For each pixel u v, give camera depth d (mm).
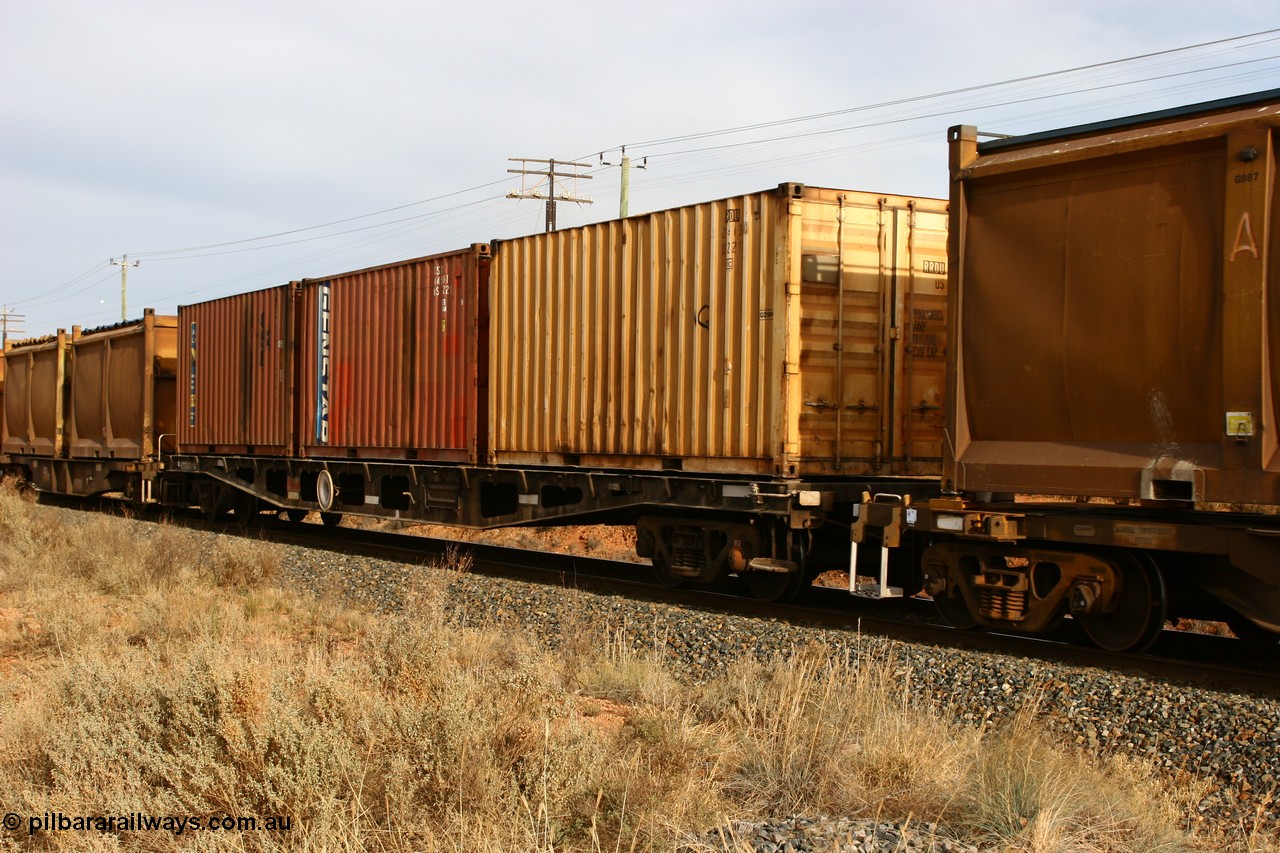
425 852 4316
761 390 10633
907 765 5391
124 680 6086
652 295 11914
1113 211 7703
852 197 10977
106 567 12375
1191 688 6766
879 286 11156
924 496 10734
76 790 4691
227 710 5223
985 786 5148
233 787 4680
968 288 8672
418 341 15758
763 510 10477
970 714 6766
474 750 5055
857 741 5832
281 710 5090
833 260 10812
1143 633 7949
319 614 10305
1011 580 8672
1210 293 7152
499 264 14367
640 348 12055
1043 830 4559
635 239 12227
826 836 4535
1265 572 6938
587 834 4625
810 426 10625
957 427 8742
